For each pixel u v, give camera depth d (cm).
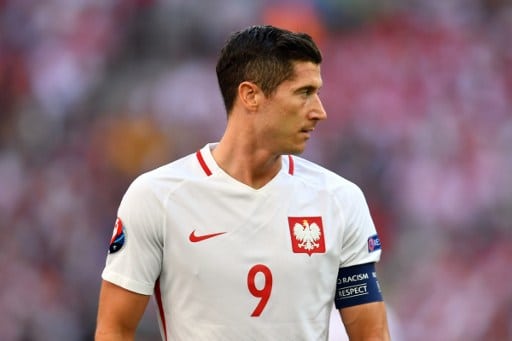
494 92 5294
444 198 4744
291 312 1080
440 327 4225
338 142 5025
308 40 1080
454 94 5281
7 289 4222
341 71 5422
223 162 1109
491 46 5522
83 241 4528
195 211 1088
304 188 1116
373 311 1123
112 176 4981
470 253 4553
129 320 1092
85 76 5322
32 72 5334
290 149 1091
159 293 1112
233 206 1091
